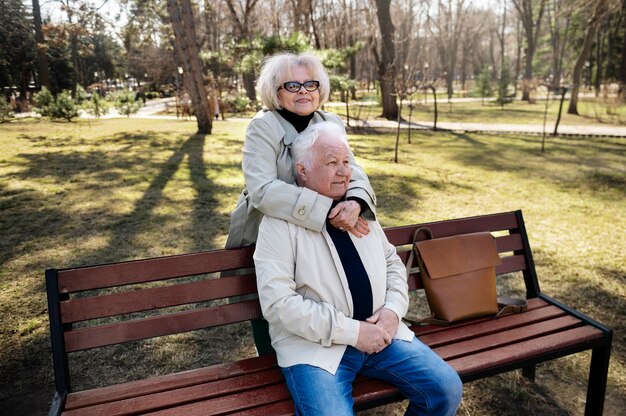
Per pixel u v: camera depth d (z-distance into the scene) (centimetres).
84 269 180
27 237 441
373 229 195
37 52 2169
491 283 222
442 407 168
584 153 1058
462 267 219
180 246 425
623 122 1769
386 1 1856
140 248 418
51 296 174
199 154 955
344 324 168
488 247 226
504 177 781
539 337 205
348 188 190
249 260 201
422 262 218
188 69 1317
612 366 255
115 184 666
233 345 278
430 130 1567
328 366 166
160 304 186
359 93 3703
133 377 247
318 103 206
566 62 4631
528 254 248
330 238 179
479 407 226
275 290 169
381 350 177
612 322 302
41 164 812
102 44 3947
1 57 2283
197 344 278
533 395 235
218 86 2553
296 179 194
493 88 3478
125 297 183
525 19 3697
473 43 5747
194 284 192
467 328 213
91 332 177
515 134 1440
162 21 1891
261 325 216
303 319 165
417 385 169
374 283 182
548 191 680
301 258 176
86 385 240
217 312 194
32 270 367
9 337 275
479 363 186
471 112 2475
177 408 161
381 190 667
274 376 180
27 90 2884
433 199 624
